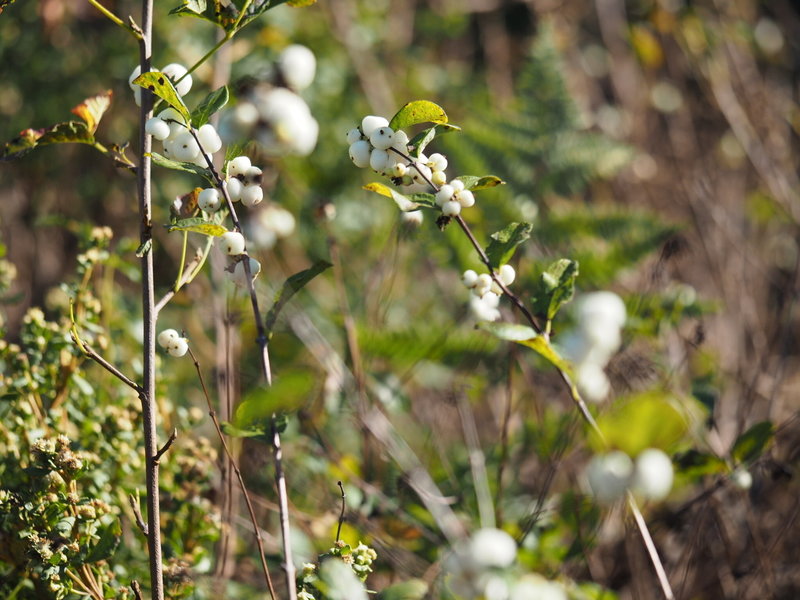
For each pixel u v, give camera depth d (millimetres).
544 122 2117
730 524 1587
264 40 2039
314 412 1561
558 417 1672
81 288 1438
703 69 2602
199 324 1801
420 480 1534
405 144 1271
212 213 1280
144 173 1263
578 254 1767
